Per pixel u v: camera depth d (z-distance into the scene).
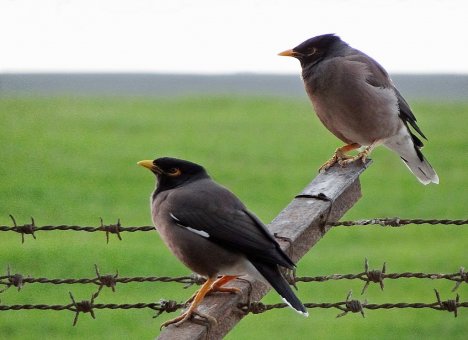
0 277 8.32
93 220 20.48
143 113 33.47
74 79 43.25
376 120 11.21
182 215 8.30
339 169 9.23
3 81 40.66
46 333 14.76
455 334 15.16
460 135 28.59
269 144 28.11
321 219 8.50
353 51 11.42
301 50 11.43
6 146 27.48
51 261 17.66
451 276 8.27
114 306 8.11
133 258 17.69
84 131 29.91
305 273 17.22
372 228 20.23
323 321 15.62
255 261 7.98
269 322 15.59
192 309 7.60
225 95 38.81
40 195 22.47
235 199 8.37
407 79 41.88
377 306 8.13
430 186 23.39
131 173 24.59
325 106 11.37
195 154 26.86
